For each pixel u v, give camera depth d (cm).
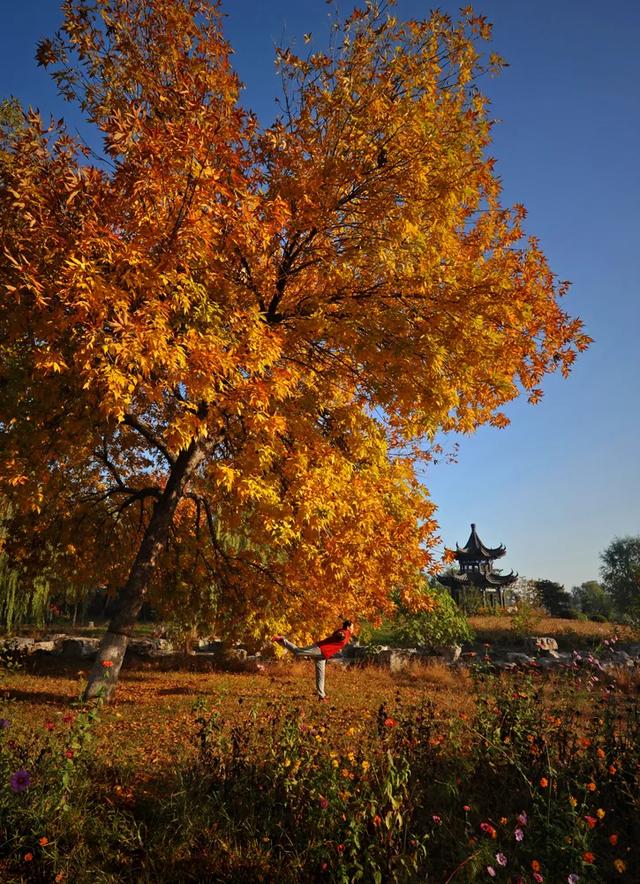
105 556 1392
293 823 380
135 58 1015
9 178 852
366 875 322
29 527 1298
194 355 783
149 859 354
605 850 363
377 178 1012
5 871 338
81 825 381
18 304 874
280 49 1041
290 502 995
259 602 1270
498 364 1095
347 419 1109
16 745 477
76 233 771
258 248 979
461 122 998
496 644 2195
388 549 1155
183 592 1335
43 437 980
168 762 559
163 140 820
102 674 1023
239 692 1207
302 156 1009
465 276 1047
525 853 343
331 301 1076
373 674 1594
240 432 1116
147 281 782
